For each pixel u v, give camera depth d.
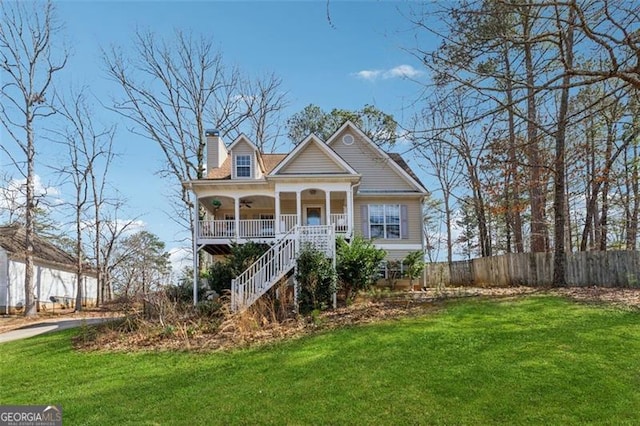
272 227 19.84
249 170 19.23
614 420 4.96
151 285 14.95
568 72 6.30
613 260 13.79
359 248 14.80
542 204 17.31
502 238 29.78
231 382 7.03
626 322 8.80
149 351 9.62
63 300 30.27
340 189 17.66
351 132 21.52
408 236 20.31
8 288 24.05
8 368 8.98
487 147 7.81
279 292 13.01
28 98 22.69
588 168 19.11
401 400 5.78
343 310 12.42
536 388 5.91
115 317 14.88
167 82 26.36
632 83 6.02
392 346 8.20
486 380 6.27
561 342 7.76
